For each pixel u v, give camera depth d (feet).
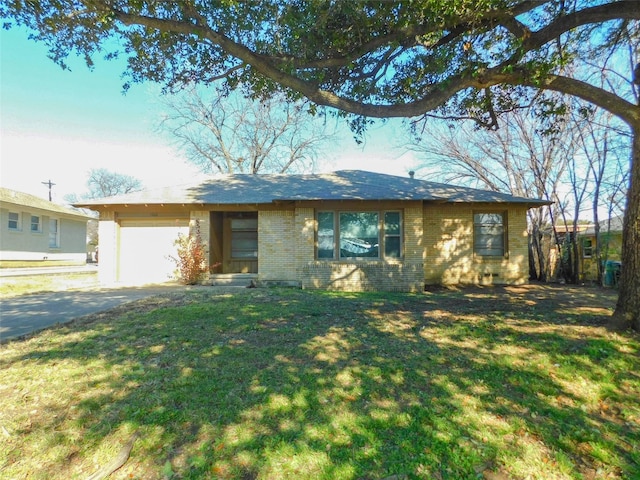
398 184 44.47
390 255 37.45
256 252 47.67
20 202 62.23
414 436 9.08
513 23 17.53
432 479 7.64
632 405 10.96
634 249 16.56
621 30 22.93
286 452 8.38
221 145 82.94
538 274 48.14
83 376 12.19
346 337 16.71
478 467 8.05
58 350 14.89
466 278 42.47
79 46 18.69
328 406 10.39
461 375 12.54
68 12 16.08
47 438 8.77
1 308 24.40
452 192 42.32
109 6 14.99
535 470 8.04
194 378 12.02
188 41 18.53
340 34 17.10
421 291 35.96
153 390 11.17
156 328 18.08
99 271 42.32
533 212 50.14
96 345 15.51
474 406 10.58
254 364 13.32
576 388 11.89
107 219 42.63
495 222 42.96
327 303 25.91
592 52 25.22
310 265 37.29
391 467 7.97
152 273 42.88
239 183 47.78
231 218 47.91
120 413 9.89
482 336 16.71
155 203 40.37
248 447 8.55
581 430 9.56
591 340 15.55
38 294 31.48
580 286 40.24
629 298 16.65
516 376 12.50
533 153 50.29
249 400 10.64
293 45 17.21
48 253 70.54
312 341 16.05
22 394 10.94
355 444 8.73
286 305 24.61
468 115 29.66
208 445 8.64
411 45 19.38
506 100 24.58
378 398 10.94
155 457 8.24
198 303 25.34
